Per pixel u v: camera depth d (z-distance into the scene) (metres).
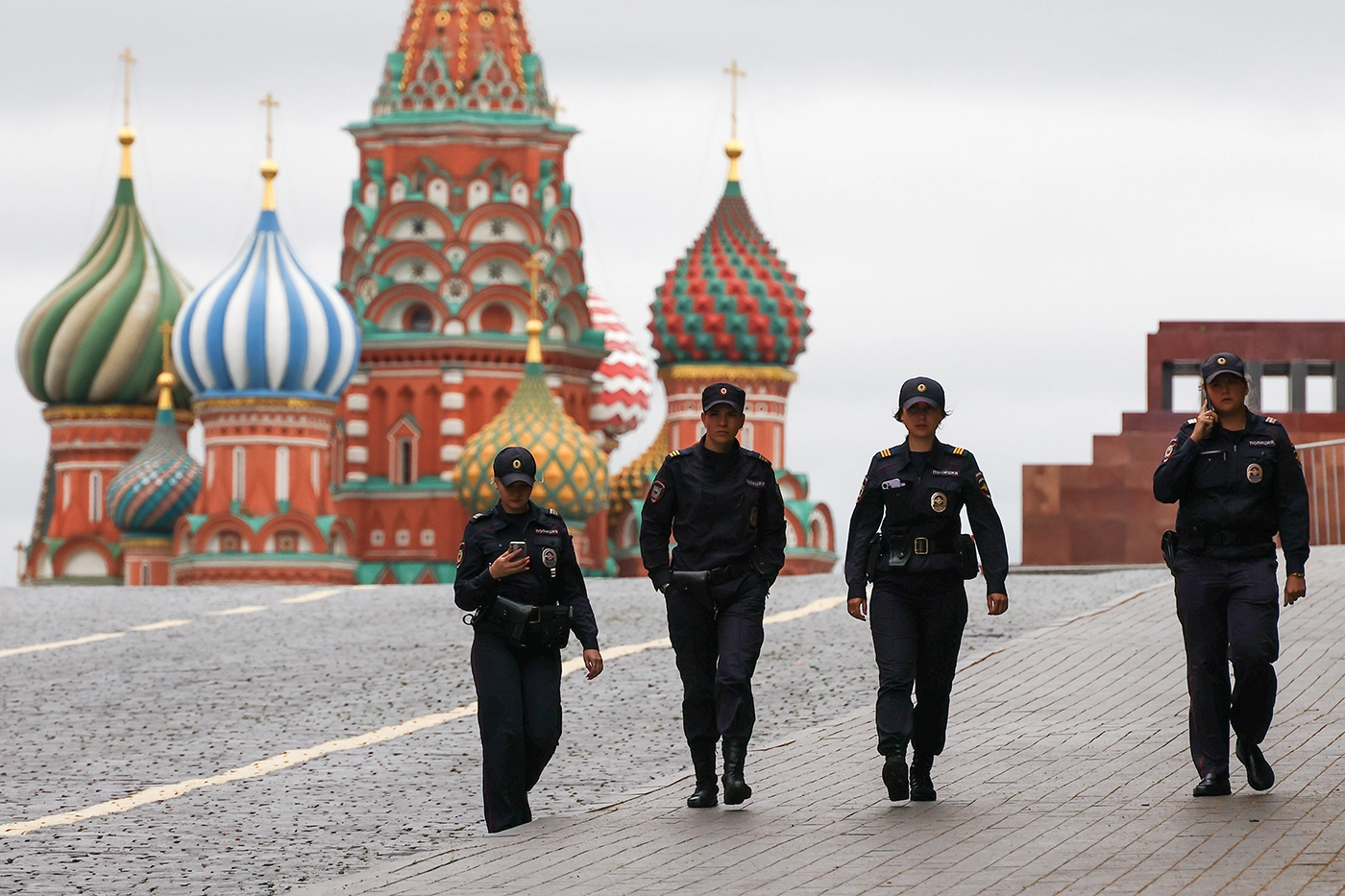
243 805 28.88
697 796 25.09
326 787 30.20
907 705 23.98
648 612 51.38
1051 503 71.62
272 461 194.88
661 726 34.62
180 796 29.67
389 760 32.41
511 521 25.58
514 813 25.09
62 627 51.84
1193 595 23.92
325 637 48.44
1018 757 27.53
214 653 45.94
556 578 25.70
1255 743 24.00
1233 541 23.77
